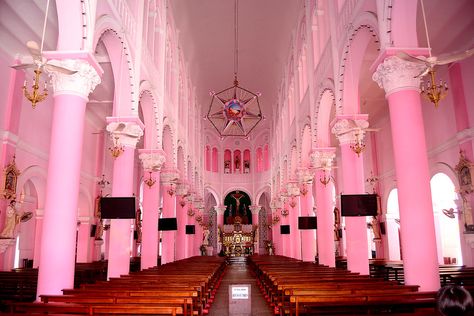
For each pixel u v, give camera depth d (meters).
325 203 15.30
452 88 15.07
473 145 13.86
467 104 14.25
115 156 11.03
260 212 39.22
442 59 7.38
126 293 7.27
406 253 8.00
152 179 15.19
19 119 14.19
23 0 11.50
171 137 18.89
